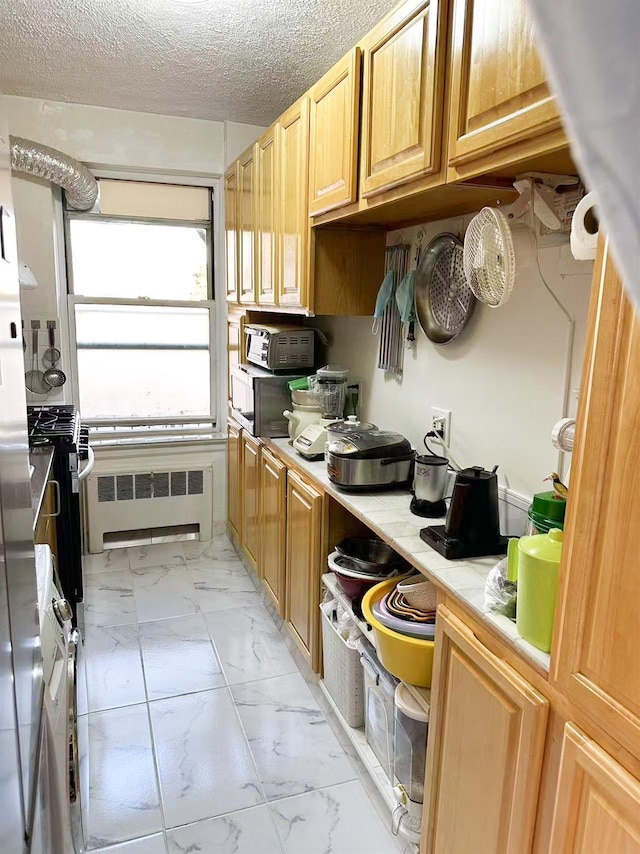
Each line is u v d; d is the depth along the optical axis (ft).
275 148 7.95
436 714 4.38
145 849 5.32
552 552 3.36
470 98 3.94
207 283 11.96
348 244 7.29
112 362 11.59
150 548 11.96
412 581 5.45
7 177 2.84
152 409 12.04
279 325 9.86
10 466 2.67
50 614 4.25
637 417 2.60
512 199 5.08
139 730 6.80
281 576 8.41
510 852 3.56
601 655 2.86
